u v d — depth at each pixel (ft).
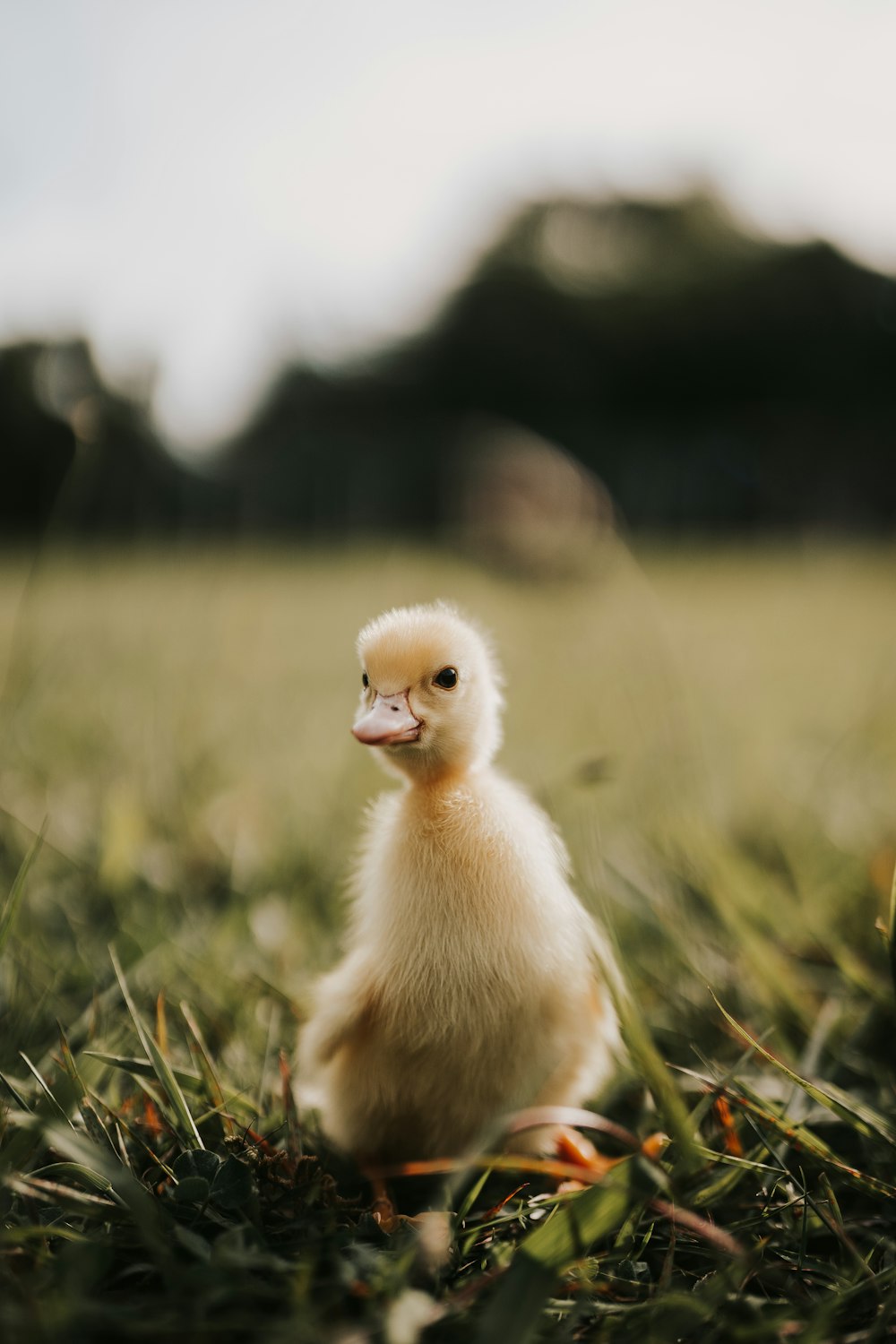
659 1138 1.20
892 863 1.60
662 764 2.11
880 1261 1.10
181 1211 1.09
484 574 5.58
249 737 2.61
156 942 1.46
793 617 5.36
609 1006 1.26
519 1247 1.03
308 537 13.09
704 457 15.20
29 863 1.20
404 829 1.27
